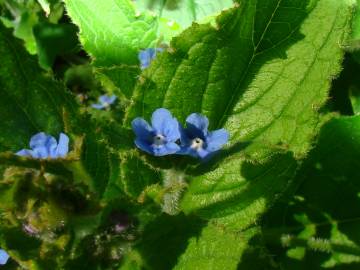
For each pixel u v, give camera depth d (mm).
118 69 139
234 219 120
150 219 110
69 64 224
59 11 217
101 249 107
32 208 98
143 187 121
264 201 118
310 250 164
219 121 128
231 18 119
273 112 125
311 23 124
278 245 164
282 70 125
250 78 127
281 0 122
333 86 179
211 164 112
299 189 166
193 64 122
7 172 97
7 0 225
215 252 112
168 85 123
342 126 161
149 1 180
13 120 125
